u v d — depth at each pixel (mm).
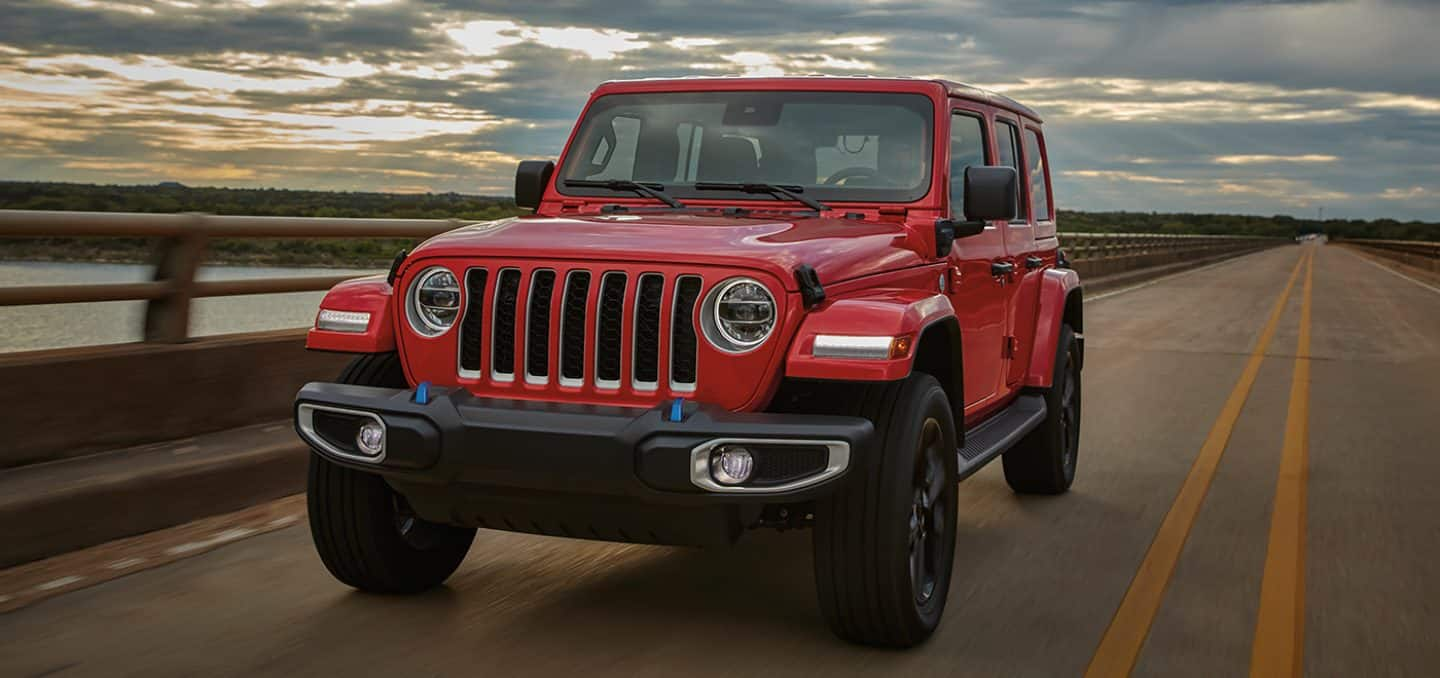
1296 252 110062
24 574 5086
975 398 5852
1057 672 4281
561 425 4004
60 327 6641
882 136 5363
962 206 5551
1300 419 10195
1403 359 15016
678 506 4066
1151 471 8000
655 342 4156
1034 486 7184
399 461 4184
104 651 4238
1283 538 6230
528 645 4410
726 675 4168
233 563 5312
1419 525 6551
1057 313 6961
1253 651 4527
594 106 5801
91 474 5688
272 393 7219
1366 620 4918
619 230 4465
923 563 4539
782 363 4113
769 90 5555
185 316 6703
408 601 4891
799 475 3977
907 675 4219
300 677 4051
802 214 5199
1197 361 14594
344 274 7949
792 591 5129
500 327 4324
